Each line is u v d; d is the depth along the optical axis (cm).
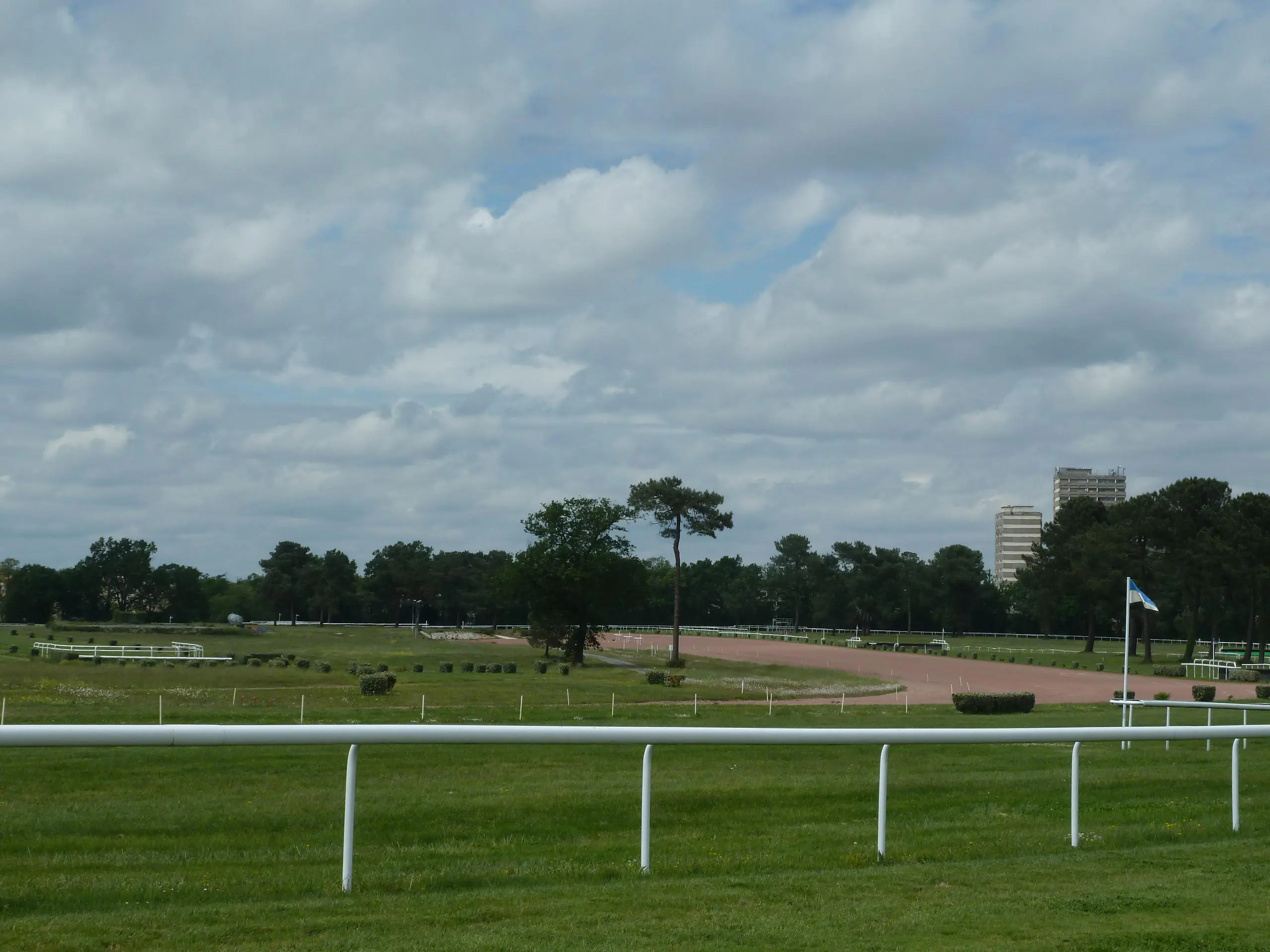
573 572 7662
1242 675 7300
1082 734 978
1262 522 8650
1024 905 752
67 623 11694
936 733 925
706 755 1805
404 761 1576
